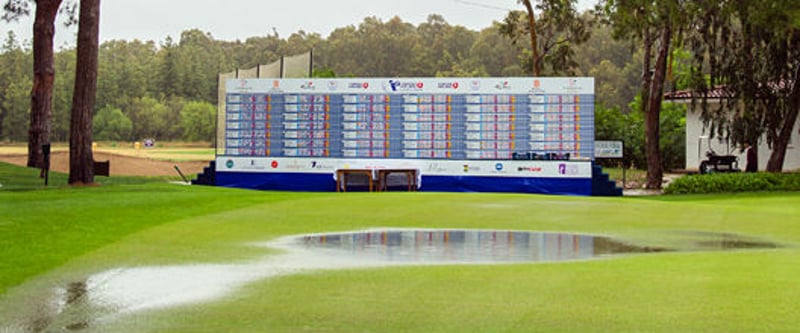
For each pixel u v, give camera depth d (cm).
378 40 11075
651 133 2867
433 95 2430
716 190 2455
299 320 605
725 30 2762
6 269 812
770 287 726
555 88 2380
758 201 2000
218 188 2045
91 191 1805
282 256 927
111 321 603
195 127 10200
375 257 925
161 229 1155
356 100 2456
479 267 854
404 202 1647
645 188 2873
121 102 10669
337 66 11306
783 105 2848
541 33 4247
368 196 1817
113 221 1216
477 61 10031
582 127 2377
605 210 1536
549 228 1248
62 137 10038
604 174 2388
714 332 565
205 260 889
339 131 2469
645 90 2892
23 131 9800
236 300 676
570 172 2367
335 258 915
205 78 11681
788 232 1219
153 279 771
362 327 584
